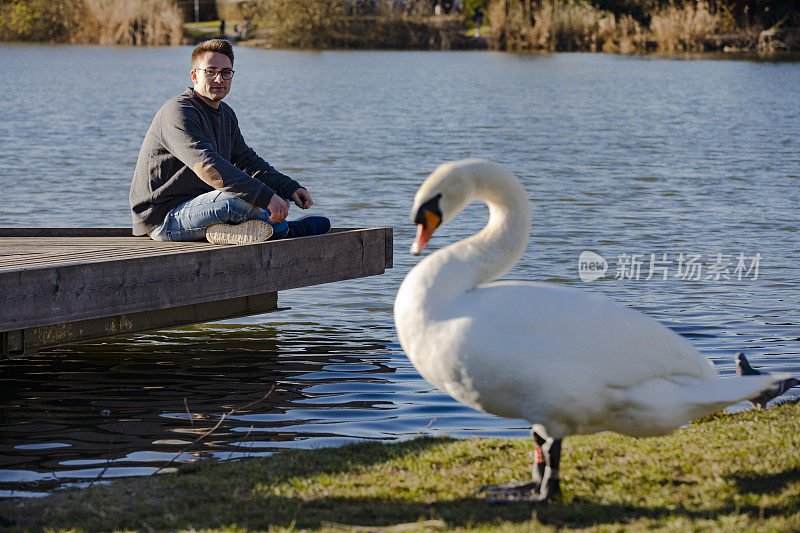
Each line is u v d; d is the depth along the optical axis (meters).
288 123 29.83
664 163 21.86
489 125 29.95
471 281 4.74
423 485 4.99
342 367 8.00
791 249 13.05
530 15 74.06
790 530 4.13
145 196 8.43
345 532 4.24
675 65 58.91
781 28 72.50
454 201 4.86
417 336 4.66
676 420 4.68
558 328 4.48
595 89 43.53
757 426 5.78
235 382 7.55
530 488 4.89
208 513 4.57
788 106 36.34
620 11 74.38
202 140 8.00
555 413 4.55
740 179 19.55
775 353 8.30
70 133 26.66
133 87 41.69
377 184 18.67
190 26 82.44
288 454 5.57
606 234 13.99
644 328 4.67
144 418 6.65
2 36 77.94
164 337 8.93
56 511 4.64
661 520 4.35
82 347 8.52
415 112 33.78
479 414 6.84
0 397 7.07
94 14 75.88
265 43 76.31
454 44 75.31
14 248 8.11
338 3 76.31
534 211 15.84
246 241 8.08
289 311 10.00
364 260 8.95
